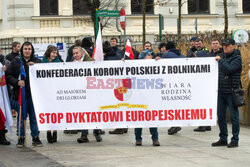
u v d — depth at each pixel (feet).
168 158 29.53
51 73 34.09
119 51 44.88
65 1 92.84
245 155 30.42
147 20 96.02
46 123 34.32
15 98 34.60
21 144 34.60
